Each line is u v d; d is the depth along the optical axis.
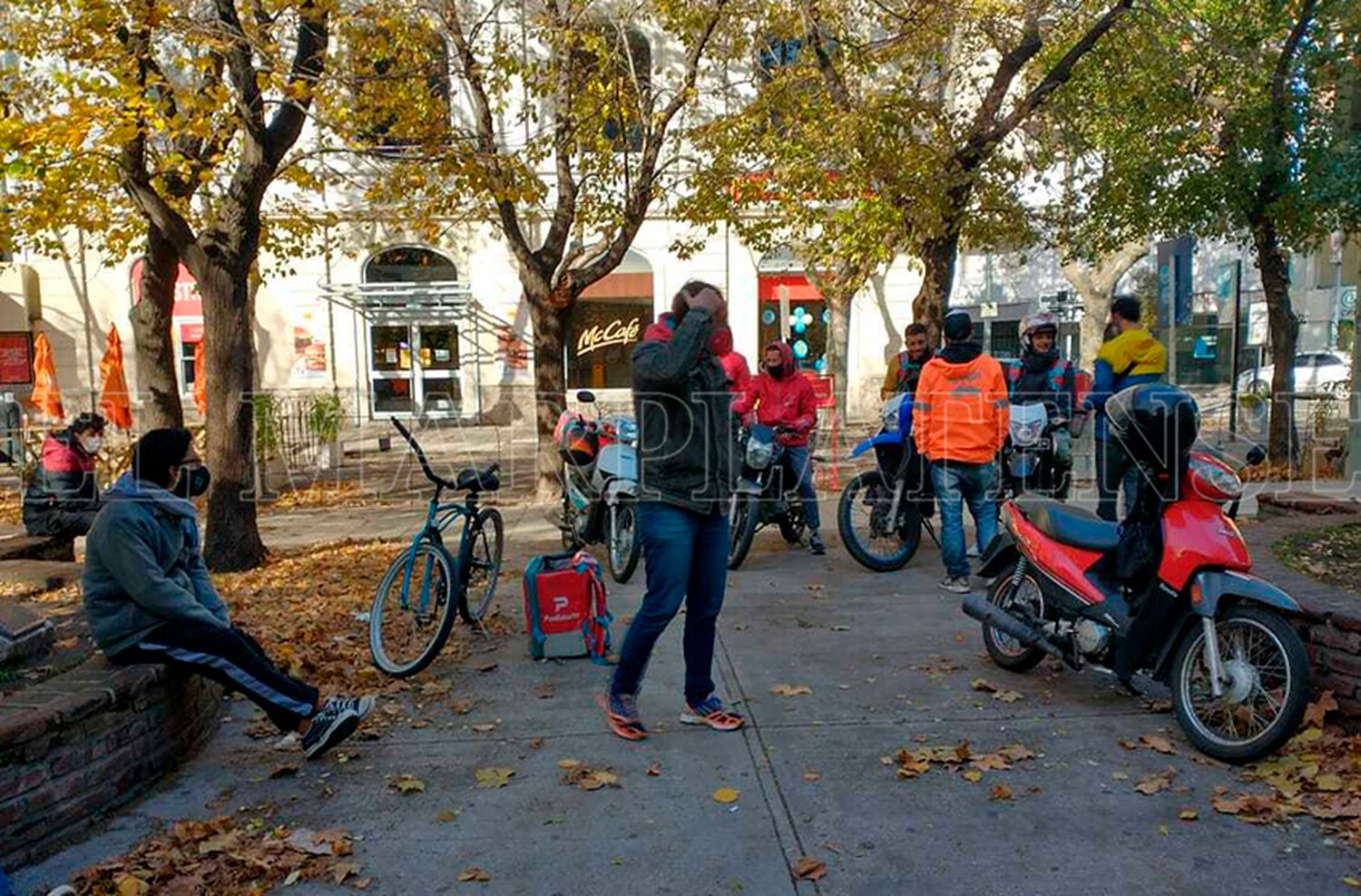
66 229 17.48
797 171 10.49
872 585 7.32
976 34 11.91
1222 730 4.37
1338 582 5.11
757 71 11.91
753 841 3.64
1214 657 4.18
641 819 3.82
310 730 4.34
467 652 5.87
